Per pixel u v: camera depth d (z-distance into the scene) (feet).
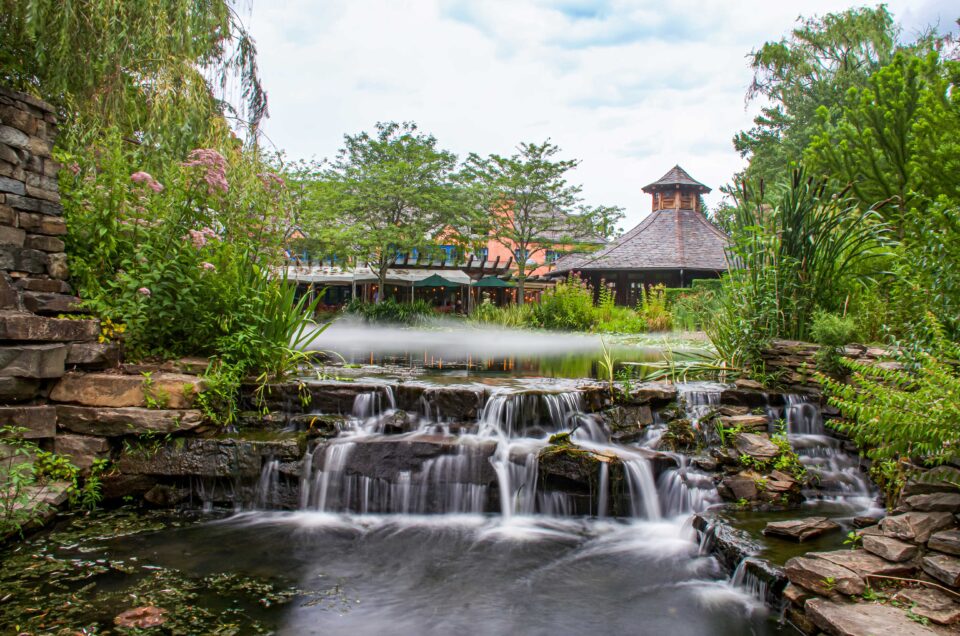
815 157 28.30
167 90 21.88
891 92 25.17
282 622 9.86
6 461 13.64
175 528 14.01
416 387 18.69
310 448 16.15
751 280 22.45
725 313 25.31
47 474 14.65
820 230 21.74
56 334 15.21
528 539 14.03
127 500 15.30
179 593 10.71
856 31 75.05
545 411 17.95
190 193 18.63
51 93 19.94
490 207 110.32
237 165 23.00
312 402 18.53
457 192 100.63
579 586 11.63
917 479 11.19
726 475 15.60
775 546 11.73
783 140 95.35
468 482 15.67
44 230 15.78
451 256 130.00
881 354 15.78
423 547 13.47
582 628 10.02
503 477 15.69
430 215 103.40
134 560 12.08
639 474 15.55
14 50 19.12
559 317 71.92
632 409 18.60
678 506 15.29
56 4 18.03
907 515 10.50
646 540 13.99
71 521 14.02
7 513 12.59
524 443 16.69
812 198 21.83
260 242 23.03
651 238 112.98
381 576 11.91
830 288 21.67
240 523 14.57
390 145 94.89
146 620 9.57
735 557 11.68
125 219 18.48
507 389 18.69
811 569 9.80
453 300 140.36
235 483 15.48
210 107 24.06
